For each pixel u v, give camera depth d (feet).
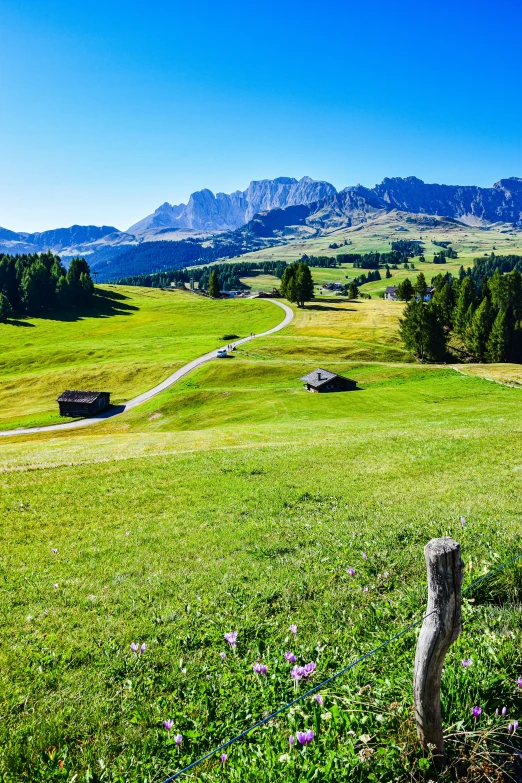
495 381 280.10
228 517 56.85
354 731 16.92
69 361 452.35
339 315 620.90
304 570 36.70
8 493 75.66
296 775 14.99
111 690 23.08
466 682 18.13
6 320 626.23
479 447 91.56
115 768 17.53
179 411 303.07
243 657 24.86
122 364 414.82
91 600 34.94
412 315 438.40
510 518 43.78
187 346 474.90
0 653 27.63
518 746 16.11
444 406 235.40
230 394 318.04
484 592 27.43
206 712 20.11
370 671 20.99
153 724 20.17
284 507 59.52
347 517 52.03
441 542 13.97
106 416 310.24
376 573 34.12
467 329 477.77
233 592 33.63
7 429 294.46
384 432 135.33
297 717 18.40
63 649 27.66
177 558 43.73
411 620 25.99
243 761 16.12
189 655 25.76
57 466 97.76
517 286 507.71
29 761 18.35
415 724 15.79
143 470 88.94
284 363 389.80
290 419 242.58
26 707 22.13
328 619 27.94
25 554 48.39
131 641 28.04
